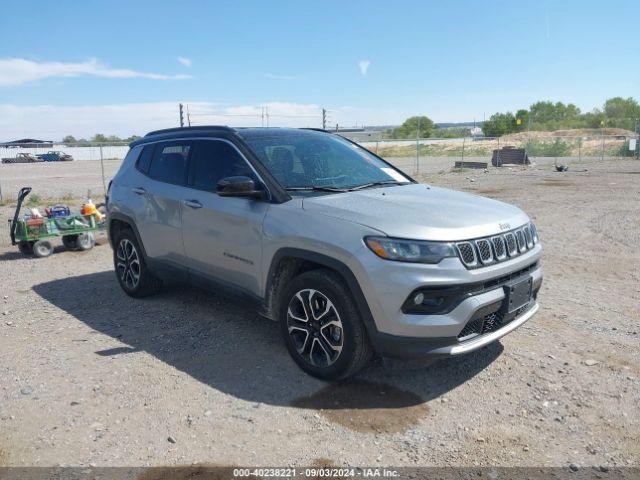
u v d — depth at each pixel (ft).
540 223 34.19
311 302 12.58
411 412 11.43
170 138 17.67
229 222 14.33
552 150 130.21
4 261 25.99
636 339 15.21
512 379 12.84
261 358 14.03
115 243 19.77
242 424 10.98
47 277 22.75
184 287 20.42
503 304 12.09
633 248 26.81
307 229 12.38
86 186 67.87
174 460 9.84
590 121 269.44
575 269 22.94
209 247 15.15
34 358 14.25
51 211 28.12
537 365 13.55
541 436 10.58
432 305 11.16
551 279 21.45
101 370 13.48
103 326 16.58
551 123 274.77
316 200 13.07
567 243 28.22
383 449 10.16
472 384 12.61
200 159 16.06
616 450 10.12
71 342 15.34
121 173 19.49
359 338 11.80
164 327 16.37
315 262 12.23
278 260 13.08
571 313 17.37
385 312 11.18
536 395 12.12
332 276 12.07
